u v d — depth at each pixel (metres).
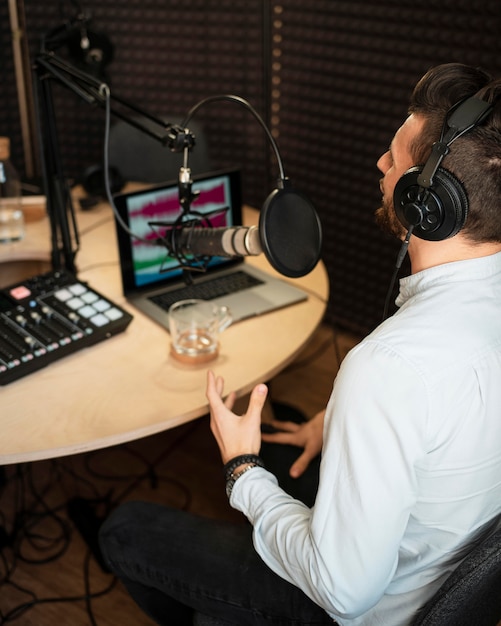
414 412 0.98
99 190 2.38
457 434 1.01
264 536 1.17
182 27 2.94
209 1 2.86
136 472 2.36
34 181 2.37
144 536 1.40
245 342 1.65
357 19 2.63
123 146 2.64
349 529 1.02
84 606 1.92
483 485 1.07
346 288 3.05
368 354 1.02
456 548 1.11
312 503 1.57
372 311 3.01
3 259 1.96
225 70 2.97
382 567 1.03
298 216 1.21
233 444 1.29
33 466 2.35
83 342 1.58
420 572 1.13
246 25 2.86
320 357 2.97
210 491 2.29
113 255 2.02
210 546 1.37
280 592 1.29
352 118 2.76
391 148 1.12
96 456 2.42
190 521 1.43
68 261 1.87
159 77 3.06
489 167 0.98
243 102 1.28
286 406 2.34
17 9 2.95
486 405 1.02
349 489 1.01
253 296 1.81
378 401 0.99
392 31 2.56
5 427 1.37
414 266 1.12
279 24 2.81
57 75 1.57
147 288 1.83
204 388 1.50
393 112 2.64
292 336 1.67
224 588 1.32
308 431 1.68
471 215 1.01
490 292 1.05
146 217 1.78
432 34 2.48
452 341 1.01
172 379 1.52
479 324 1.03
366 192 2.82
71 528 2.14
